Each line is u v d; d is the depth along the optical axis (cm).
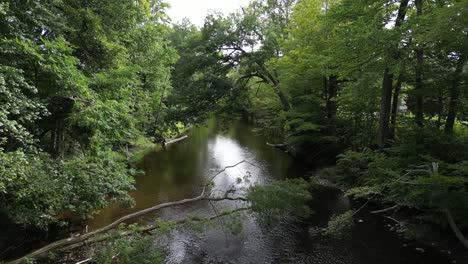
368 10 1036
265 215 866
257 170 1577
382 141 1142
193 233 862
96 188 812
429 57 1013
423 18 824
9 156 544
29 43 697
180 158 1869
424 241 786
